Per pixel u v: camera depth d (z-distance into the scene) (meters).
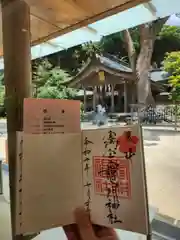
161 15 0.57
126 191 0.29
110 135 0.31
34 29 0.70
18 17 0.48
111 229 0.31
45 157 0.31
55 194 0.31
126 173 0.29
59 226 0.31
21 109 0.43
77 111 0.33
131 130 0.30
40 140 0.31
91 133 0.32
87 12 0.63
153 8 0.56
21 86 0.47
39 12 0.62
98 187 0.31
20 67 0.47
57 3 0.58
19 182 0.30
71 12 0.63
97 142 0.31
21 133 0.31
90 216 0.31
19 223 0.30
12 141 0.41
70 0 0.56
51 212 0.31
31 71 0.51
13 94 0.45
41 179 0.31
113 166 0.30
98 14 0.64
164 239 0.38
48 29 0.73
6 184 0.53
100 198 0.31
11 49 0.48
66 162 0.32
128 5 0.58
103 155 0.31
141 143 0.29
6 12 0.48
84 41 0.68
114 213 0.30
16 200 0.31
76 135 0.32
